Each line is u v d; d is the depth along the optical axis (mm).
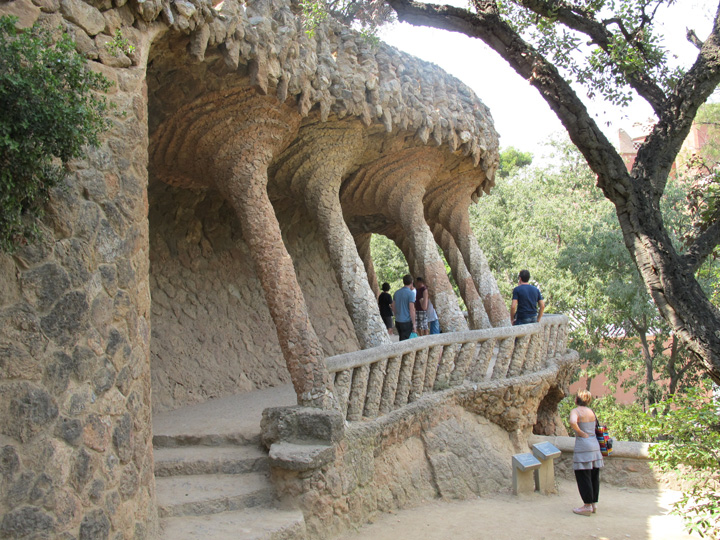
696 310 7078
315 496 5836
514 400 8914
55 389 3996
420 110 8633
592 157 7586
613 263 17547
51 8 4230
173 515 5391
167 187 8516
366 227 12422
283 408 6281
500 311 10719
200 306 9008
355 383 6758
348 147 8094
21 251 3910
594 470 7633
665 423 6703
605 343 20125
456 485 7746
